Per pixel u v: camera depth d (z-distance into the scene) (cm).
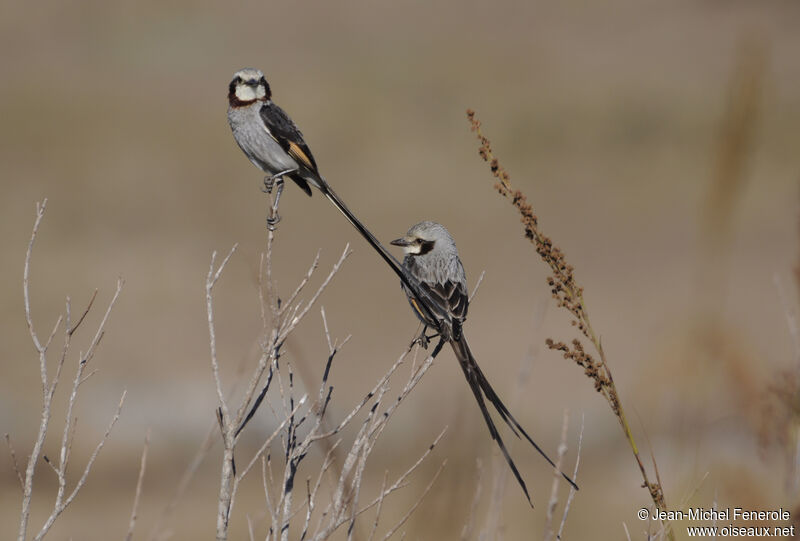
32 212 2792
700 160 3083
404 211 2912
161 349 1970
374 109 3594
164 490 1372
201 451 443
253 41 4516
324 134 3409
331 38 4634
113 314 2161
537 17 4938
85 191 2959
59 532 1231
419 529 475
